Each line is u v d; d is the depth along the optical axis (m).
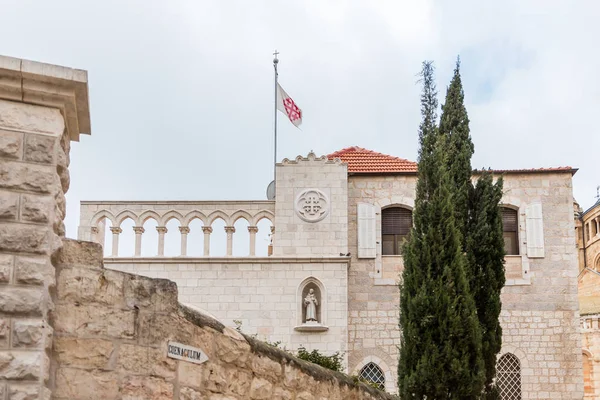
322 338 29.31
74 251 9.37
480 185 24.58
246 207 30.56
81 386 9.13
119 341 9.48
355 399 15.84
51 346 8.95
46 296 8.74
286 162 31.00
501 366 31.17
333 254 30.23
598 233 78.50
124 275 9.67
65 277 9.23
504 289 31.67
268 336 29.38
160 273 29.81
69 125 9.71
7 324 8.48
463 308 20.55
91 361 9.23
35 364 8.45
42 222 8.82
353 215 32.12
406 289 21.06
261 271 29.89
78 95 9.29
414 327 20.42
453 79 26.27
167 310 9.98
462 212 23.94
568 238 31.97
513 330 31.38
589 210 80.25
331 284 29.73
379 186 32.31
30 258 8.70
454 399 19.86
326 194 30.75
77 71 9.13
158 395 9.71
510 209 32.56
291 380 12.69
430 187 22.09
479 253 23.58
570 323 31.38
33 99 9.07
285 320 29.50
